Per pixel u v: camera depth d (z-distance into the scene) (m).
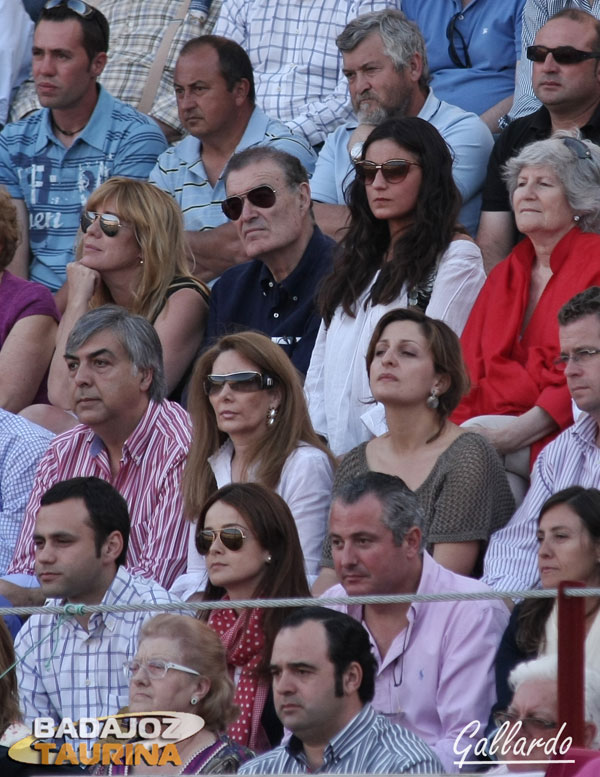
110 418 22.00
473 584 17.59
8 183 31.14
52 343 26.59
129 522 19.42
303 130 30.59
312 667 15.40
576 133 24.16
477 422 21.81
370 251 23.77
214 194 29.36
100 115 31.06
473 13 30.98
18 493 23.03
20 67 35.31
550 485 20.14
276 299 25.08
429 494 19.70
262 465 20.81
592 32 26.17
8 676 16.44
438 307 23.00
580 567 17.31
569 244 22.77
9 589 21.09
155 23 34.53
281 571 18.44
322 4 31.88
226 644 17.89
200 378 21.41
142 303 25.64
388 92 27.70
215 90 28.94
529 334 22.70
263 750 17.31
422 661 17.11
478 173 27.73
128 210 25.66
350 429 23.11
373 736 15.45
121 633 18.50
